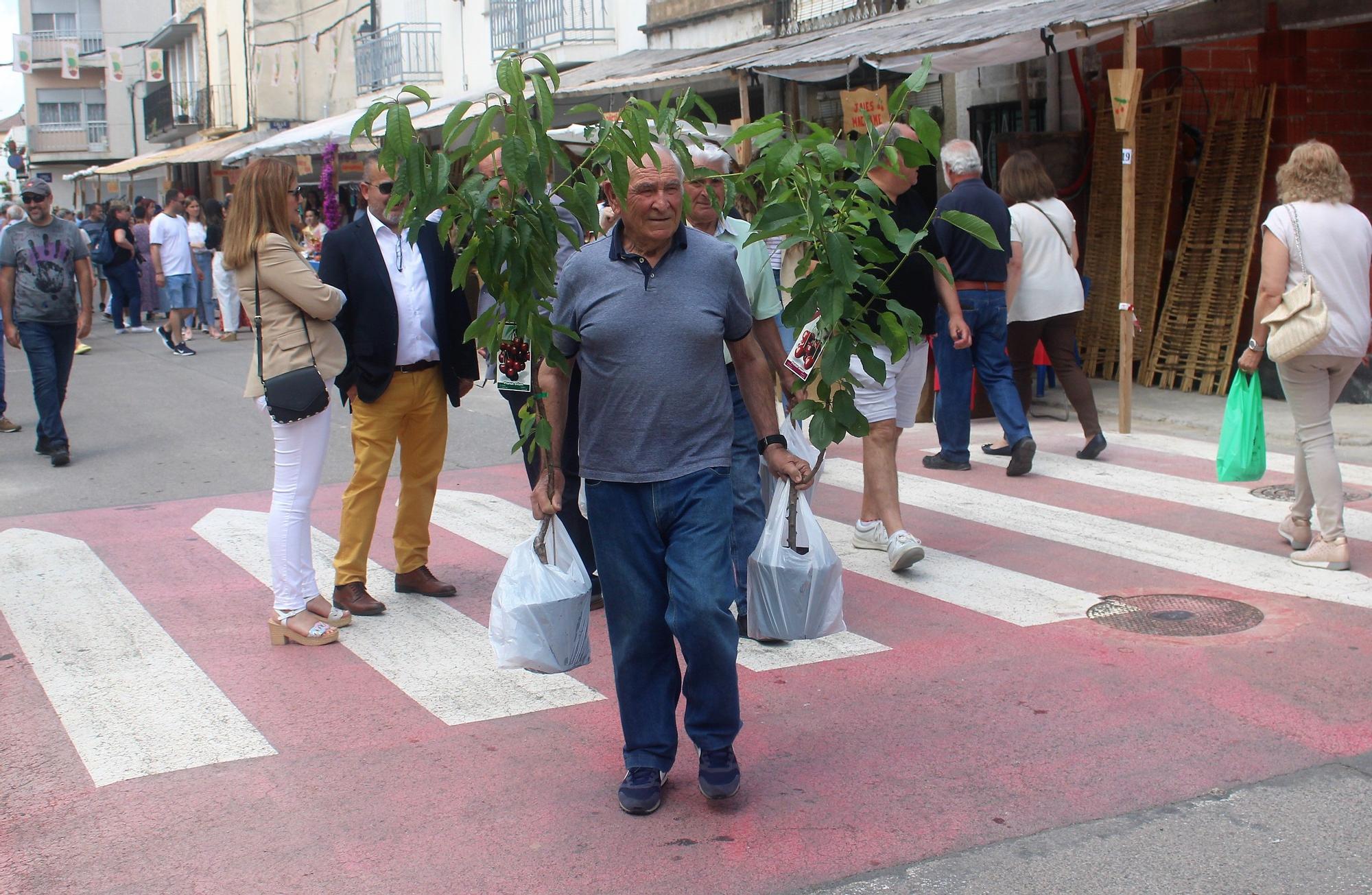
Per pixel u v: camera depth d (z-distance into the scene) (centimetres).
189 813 414
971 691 499
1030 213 893
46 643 589
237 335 2128
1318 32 1120
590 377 396
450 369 619
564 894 360
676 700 413
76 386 1504
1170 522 741
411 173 357
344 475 978
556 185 374
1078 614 587
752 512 566
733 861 376
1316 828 384
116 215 2191
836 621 455
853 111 1053
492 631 427
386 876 373
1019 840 382
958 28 1081
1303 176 618
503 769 443
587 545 609
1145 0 975
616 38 2139
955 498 816
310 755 458
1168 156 1173
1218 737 448
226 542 771
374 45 3070
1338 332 611
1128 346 991
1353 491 791
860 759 443
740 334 412
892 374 640
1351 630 549
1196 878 359
